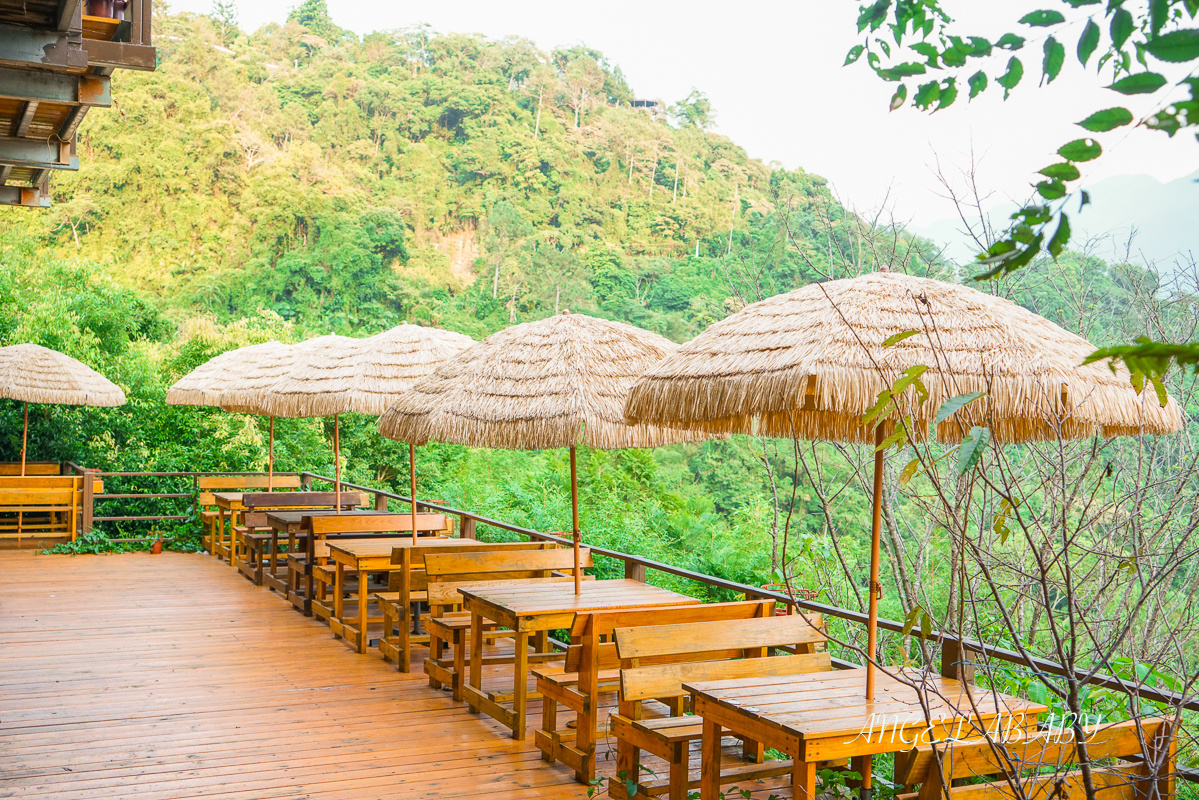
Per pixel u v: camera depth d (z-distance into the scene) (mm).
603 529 18438
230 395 9797
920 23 1394
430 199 71438
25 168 6301
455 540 7543
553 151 74125
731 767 4055
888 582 8258
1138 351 1064
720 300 47000
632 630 3895
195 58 68125
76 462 13227
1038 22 1132
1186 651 4906
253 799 3953
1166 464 6043
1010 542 5883
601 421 4812
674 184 74000
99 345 18125
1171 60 963
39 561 10281
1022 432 4031
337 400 7730
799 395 3033
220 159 60125
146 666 6113
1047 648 5219
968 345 3203
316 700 5422
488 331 58406
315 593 8023
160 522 12352
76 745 4590
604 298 60594
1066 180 1062
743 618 4445
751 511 16922
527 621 4762
